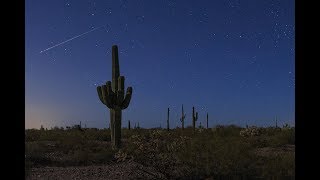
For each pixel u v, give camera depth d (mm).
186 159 10742
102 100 20938
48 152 18391
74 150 19312
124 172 11977
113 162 15289
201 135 19469
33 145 19484
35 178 11641
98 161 15883
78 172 12406
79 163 15586
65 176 11930
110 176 11516
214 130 24578
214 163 10680
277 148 16766
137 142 10766
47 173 12539
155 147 10703
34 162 15508
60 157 17016
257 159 12656
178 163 10766
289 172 9992
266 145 17750
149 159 10609
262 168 10844
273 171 10203
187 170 10477
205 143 11469
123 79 20797
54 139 26000
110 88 20453
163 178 10570
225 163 10641
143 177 11133
